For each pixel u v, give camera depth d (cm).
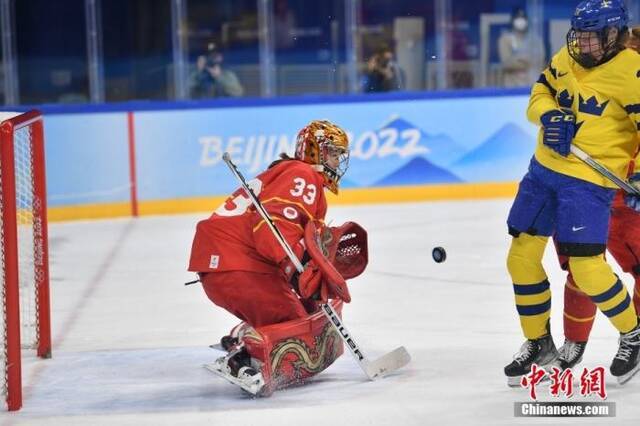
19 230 1553
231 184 2559
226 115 2548
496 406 986
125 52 2703
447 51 2777
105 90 2706
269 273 1067
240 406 1016
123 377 1162
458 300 1573
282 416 973
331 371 1147
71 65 2689
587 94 989
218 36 2723
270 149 2577
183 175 2539
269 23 2734
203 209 2550
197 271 1077
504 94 2658
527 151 2672
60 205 2466
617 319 1005
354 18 2752
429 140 2641
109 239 2234
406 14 2762
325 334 1097
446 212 2469
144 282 1795
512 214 1032
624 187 978
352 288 1691
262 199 1055
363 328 1396
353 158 2608
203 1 2706
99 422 981
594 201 987
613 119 989
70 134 2461
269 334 1038
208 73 2716
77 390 1110
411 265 1870
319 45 2761
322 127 1085
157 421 977
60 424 979
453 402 1003
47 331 1270
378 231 2238
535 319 1038
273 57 2745
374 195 2628
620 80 977
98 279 1834
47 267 1268
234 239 1067
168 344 1337
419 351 1238
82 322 1503
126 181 2511
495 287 1666
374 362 1101
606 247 1066
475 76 2788
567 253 996
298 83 2767
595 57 984
